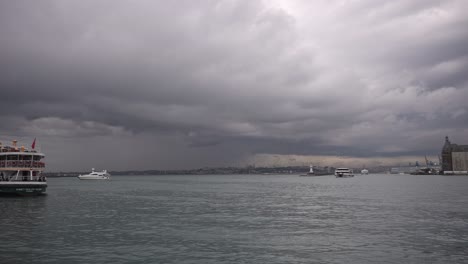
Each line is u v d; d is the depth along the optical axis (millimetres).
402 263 33938
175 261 34969
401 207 82438
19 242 43469
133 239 45375
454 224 56406
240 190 173375
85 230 52188
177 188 198875
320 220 62531
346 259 35406
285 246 41250
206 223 59438
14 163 100000
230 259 35656
